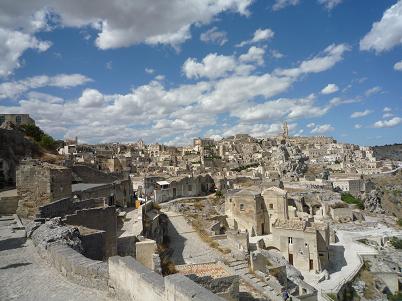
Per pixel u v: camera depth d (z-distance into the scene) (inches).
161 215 2114.9
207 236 1972.2
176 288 413.7
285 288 1469.0
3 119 2810.0
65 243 765.3
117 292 556.4
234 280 962.1
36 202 1218.6
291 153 7313.0
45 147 2450.8
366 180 5684.1
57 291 590.2
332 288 1978.3
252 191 2768.2
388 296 2228.1
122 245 1174.3
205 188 3745.1
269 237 2527.1
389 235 3228.3
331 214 3777.1
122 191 2222.0
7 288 602.2
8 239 912.3
